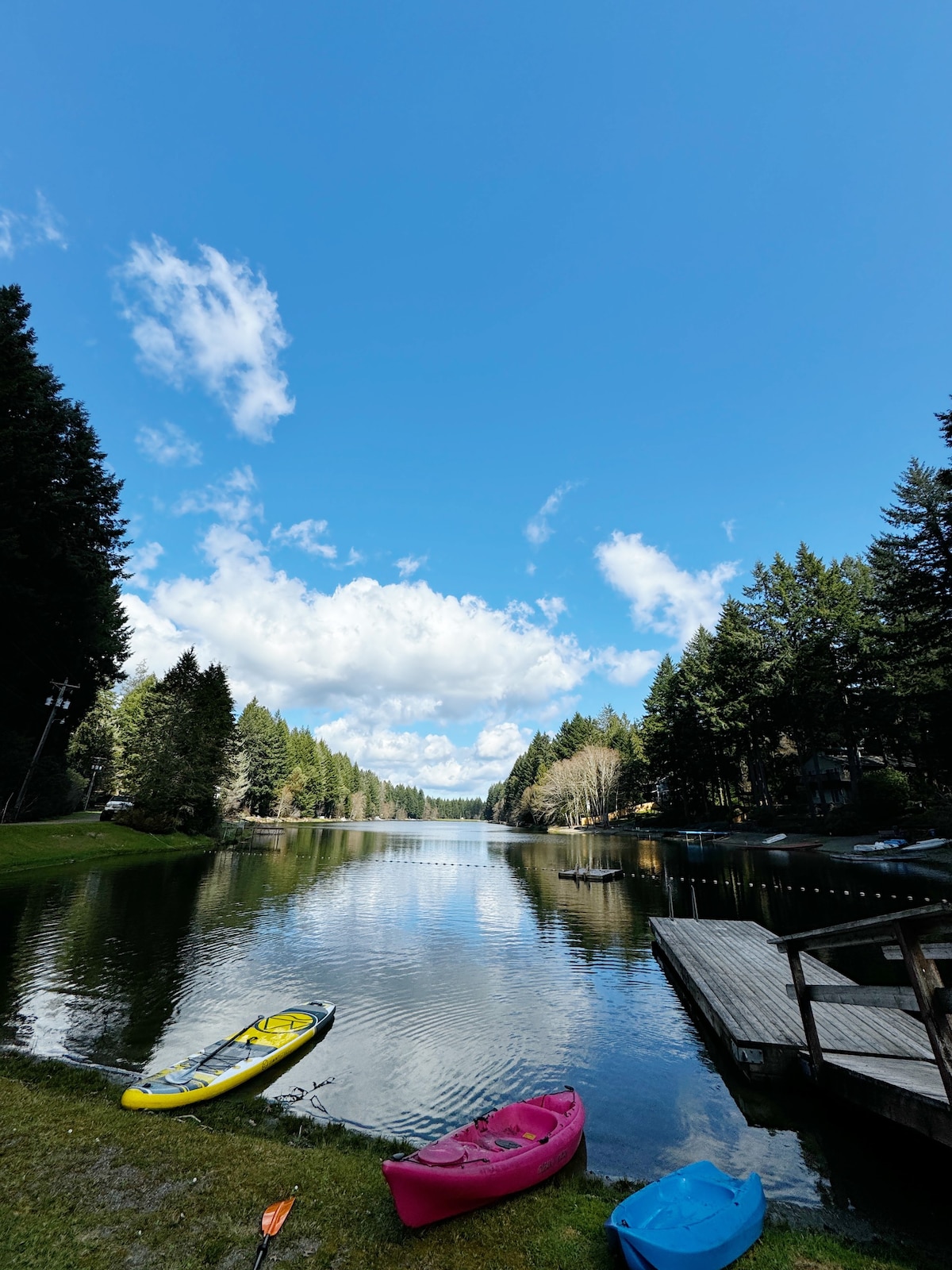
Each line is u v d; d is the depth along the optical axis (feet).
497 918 76.74
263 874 114.52
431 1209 18.40
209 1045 35.12
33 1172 20.21
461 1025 39.73
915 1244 19.12
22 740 122.21
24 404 96.99
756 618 192.24
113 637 147.23
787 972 44.96
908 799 139.03
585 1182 21.95
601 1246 17.53
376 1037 37.55
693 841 187.83
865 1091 25.58
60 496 101.60
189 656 184.03
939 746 113.39
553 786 331.16
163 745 160.04
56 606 112.16
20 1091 26.78
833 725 161.38
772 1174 23.47
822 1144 25.70
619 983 49.14
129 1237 17.15
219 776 186.09
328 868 129.80
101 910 72.08
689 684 221.05
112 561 127.34
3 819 117.80
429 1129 26.94
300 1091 30.25
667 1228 17.15
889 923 22.76
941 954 25.11
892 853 115.24
